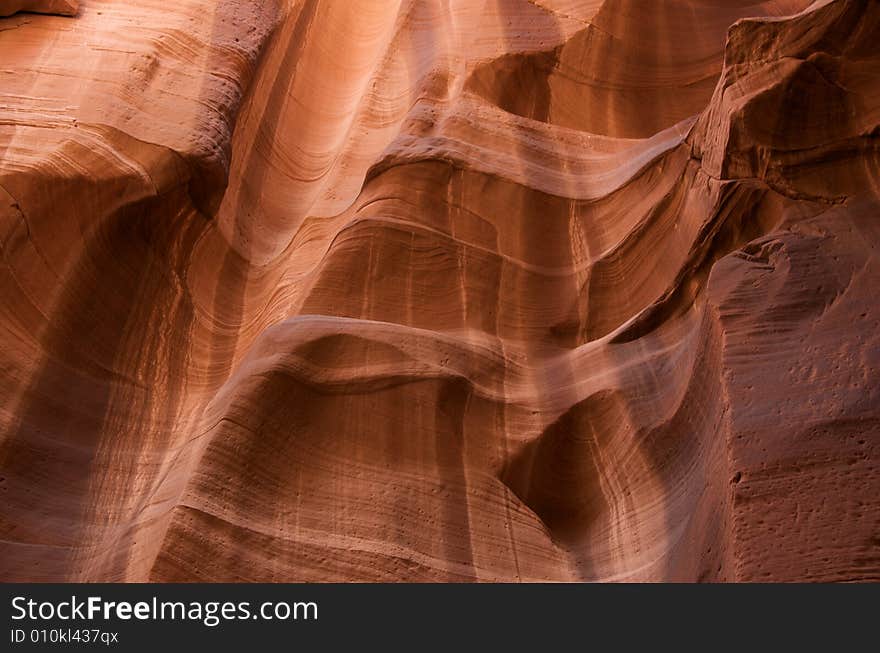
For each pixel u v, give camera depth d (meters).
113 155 6.31
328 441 5.14
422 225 6.18
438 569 4.77
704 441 4.81
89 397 5.81
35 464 5.45
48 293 5.90
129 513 5.38
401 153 6.46
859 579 3.89
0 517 5.19
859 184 5.25
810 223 5.14
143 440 5.78
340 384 5.23
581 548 5.10
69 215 6.09
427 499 5.02
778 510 4.09
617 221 6.20
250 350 5.50
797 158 5.30
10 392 5.56
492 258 6.12
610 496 5.21
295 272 6.57
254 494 4.91
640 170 6.17
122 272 6.21
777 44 5.37
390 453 5.14
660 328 5.54
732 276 4.96
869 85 5.27
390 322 5.84
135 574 4.68
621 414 5.30
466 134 6.63
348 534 4.85
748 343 4.66
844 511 4.04
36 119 6.38
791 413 4.35
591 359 5.61
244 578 4.64
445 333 5.83
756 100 5.30
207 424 5.22
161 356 6.15
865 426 4.23
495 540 4.95
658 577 4.64
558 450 5.38
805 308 4.74
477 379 5.46
